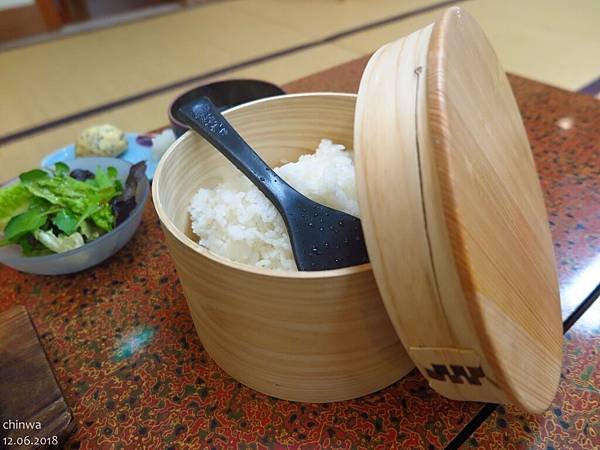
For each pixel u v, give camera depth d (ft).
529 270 0.72
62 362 0.94
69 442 0.81
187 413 0.85
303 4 4.42
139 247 1.23
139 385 0.90
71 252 1.05
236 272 0.64
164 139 1.54
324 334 0.70
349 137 1.08
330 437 0.80
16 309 0.97
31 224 1.10
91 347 0.97
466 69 0.68
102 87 3.03
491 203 0.63
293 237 0.82
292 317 0.68
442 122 0.54
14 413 0.80
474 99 0.67
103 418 0.84
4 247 1.14
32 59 3.52
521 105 1.68
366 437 0.80
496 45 3.34
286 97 1.04
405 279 0.59
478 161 0.62
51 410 0.80
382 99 0.65
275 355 0.76
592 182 1.31
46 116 2.70
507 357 0.58
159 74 3.17
